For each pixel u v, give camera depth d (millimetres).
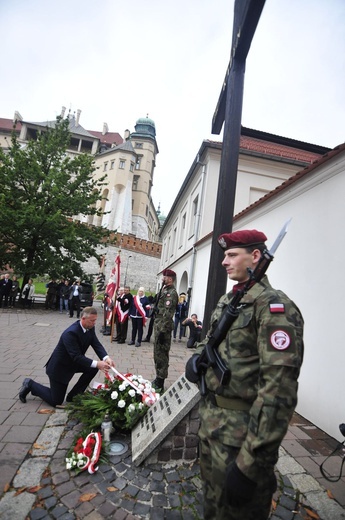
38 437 2795
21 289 16281
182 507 2008
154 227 73000
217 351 1477
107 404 2963
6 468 2301
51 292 16031
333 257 3602
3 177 15531
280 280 4652
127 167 51469
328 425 3307
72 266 17312
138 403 2963
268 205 5406
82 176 17344
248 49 3986
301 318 1317
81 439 2539
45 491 2078
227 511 1277
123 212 49125
